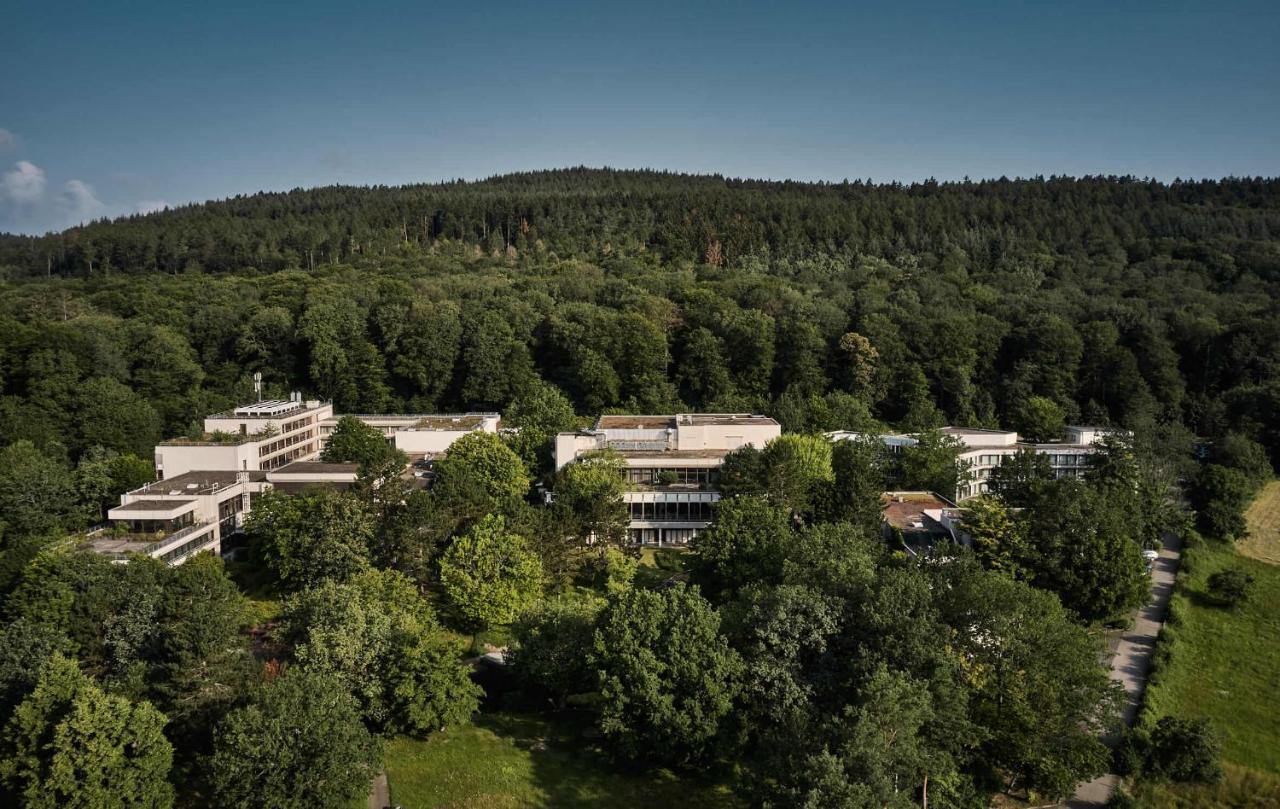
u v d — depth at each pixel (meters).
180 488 109.94
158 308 191.75
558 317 186.75
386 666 70.12
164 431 155.00
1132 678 82.38
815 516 101.94
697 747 62.09
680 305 197.75
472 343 181.38
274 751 54.97
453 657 71.94
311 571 89.00
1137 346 173.75
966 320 179.38
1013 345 181.25
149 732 57.31
